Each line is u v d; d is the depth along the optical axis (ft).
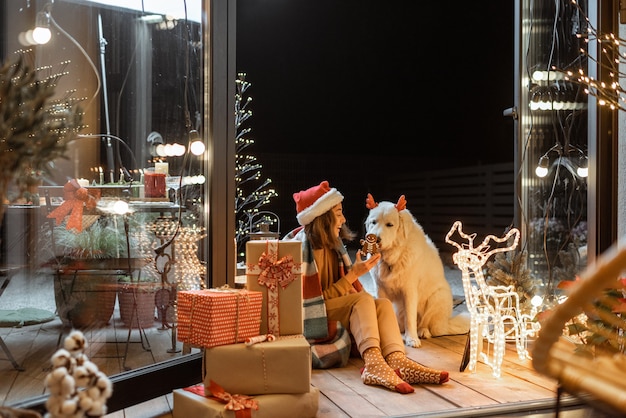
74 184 8.89
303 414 7.88
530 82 13.87
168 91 9.57
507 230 12.81
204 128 9.37
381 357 9.70
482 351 11.55
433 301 12.89
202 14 9.38
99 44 9.30
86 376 4.77
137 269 9.23
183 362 8.87
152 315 9.21
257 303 8.11
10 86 5.22
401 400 8.77
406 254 12.19
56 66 8.76
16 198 7.77
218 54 9.34
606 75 11.16
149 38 9.59
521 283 12.17
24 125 5.18
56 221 8.64
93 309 8.86
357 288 11.30
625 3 11.02
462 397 8.92
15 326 8.10
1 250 8.11
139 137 9.55
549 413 8.34
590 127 11.46
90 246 8.91
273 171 35.24
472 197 33.04
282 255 8.62
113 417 8.09
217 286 9.28
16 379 7.97
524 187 14.02
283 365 7.76
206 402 7.54
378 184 38.17
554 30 13.05
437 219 35.91
